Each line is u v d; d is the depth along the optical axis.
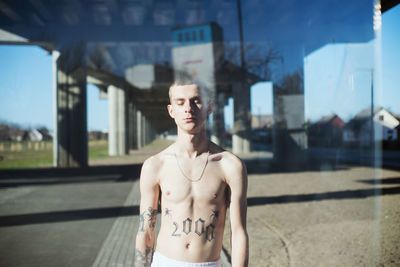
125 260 3.46
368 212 5.01
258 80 20.67
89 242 4.12
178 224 1.30
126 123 30.73
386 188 7.21
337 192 6.93
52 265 3.33
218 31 14.84
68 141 17.22
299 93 15.03
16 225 5.03
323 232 4.10
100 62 22.23
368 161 8.84
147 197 1.37
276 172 11.96
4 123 22.62
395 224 4.26
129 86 34.69
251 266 3.12
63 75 17.31
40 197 7.63
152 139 89.94
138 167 15.83
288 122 15.27
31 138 28.03
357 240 3.63
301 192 7.47
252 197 7.08
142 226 1.35
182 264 1.28
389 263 2.94
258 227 4.59
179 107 1.33
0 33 14.14
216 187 1.33
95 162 19.62
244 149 26.16
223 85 23.88
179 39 15.88
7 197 7.61
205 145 1.37
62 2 11.98
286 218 5.02
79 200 7.21
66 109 17.48
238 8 12.51
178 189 1.32
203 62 18.89
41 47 15.88
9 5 12.09
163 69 26.53
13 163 18.42
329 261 3.05
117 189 8.81
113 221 5.25
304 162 13.30
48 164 18.03
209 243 1.30
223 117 26.92
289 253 3.43
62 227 4.89
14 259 3.51
